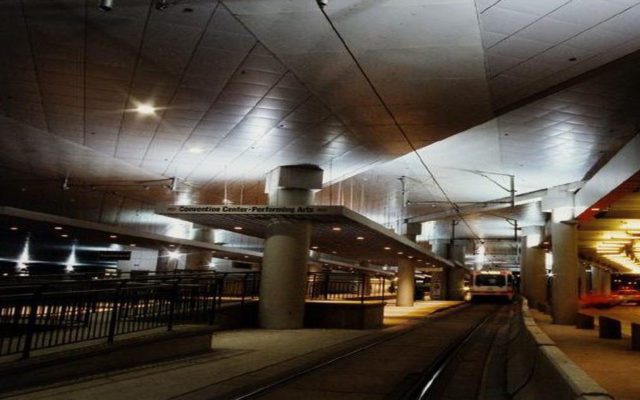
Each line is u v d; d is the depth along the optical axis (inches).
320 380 347.6
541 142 687.1
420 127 530.6
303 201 745.6
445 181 981.2
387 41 343.3
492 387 340.2
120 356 349.7
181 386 308.8
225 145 634.8
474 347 569.6
